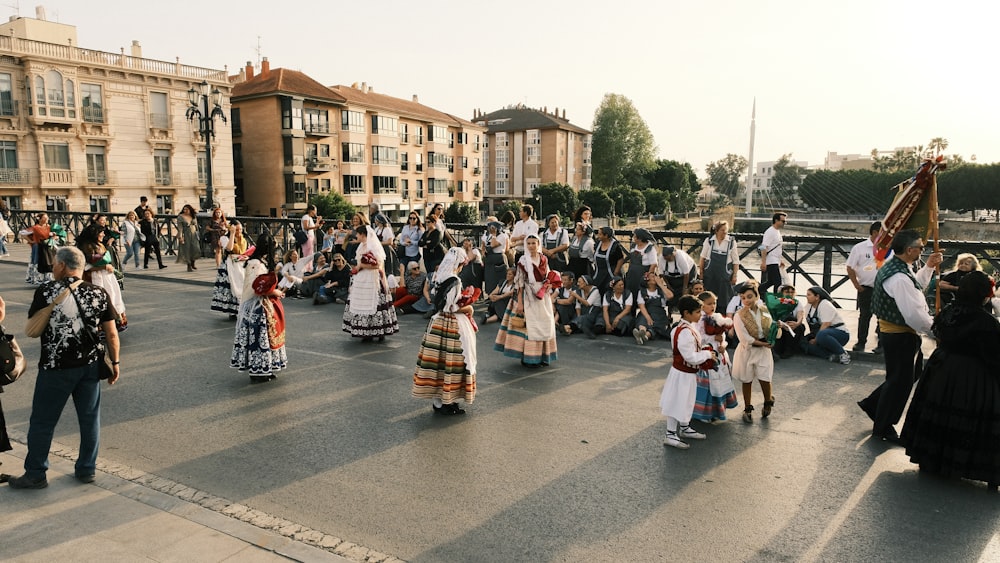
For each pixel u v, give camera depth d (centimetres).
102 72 4038
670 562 377
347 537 404
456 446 556
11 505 436
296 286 1338
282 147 5072
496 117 9525
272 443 564
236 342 746
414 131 6519
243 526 411
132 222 1694
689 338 539
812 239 1129
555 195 7231
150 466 514
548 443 563
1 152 3688
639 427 601
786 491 470
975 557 382
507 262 1098
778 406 658
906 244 531
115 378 487
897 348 546
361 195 5850
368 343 944
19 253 2042
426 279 1187
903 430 514
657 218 8806
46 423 457
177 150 4456
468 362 623
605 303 966
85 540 391
